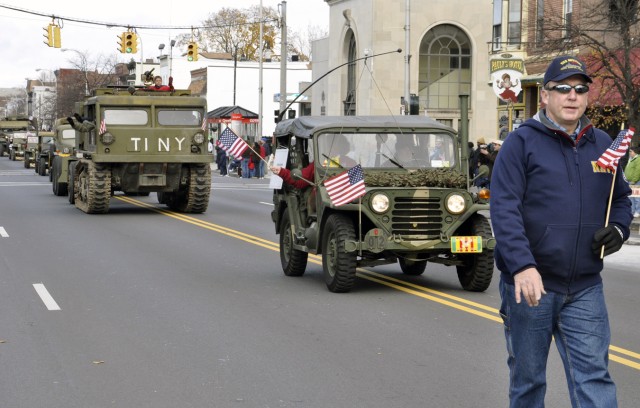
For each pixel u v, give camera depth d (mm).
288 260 13766
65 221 22984
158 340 9250
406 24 42906
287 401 7039
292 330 9742
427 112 54312
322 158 12734
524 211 5078
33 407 6910
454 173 12383
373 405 6926
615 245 5016
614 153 5023
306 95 76812
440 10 53875
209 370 8016
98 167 25016
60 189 32062
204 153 25438
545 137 5070
